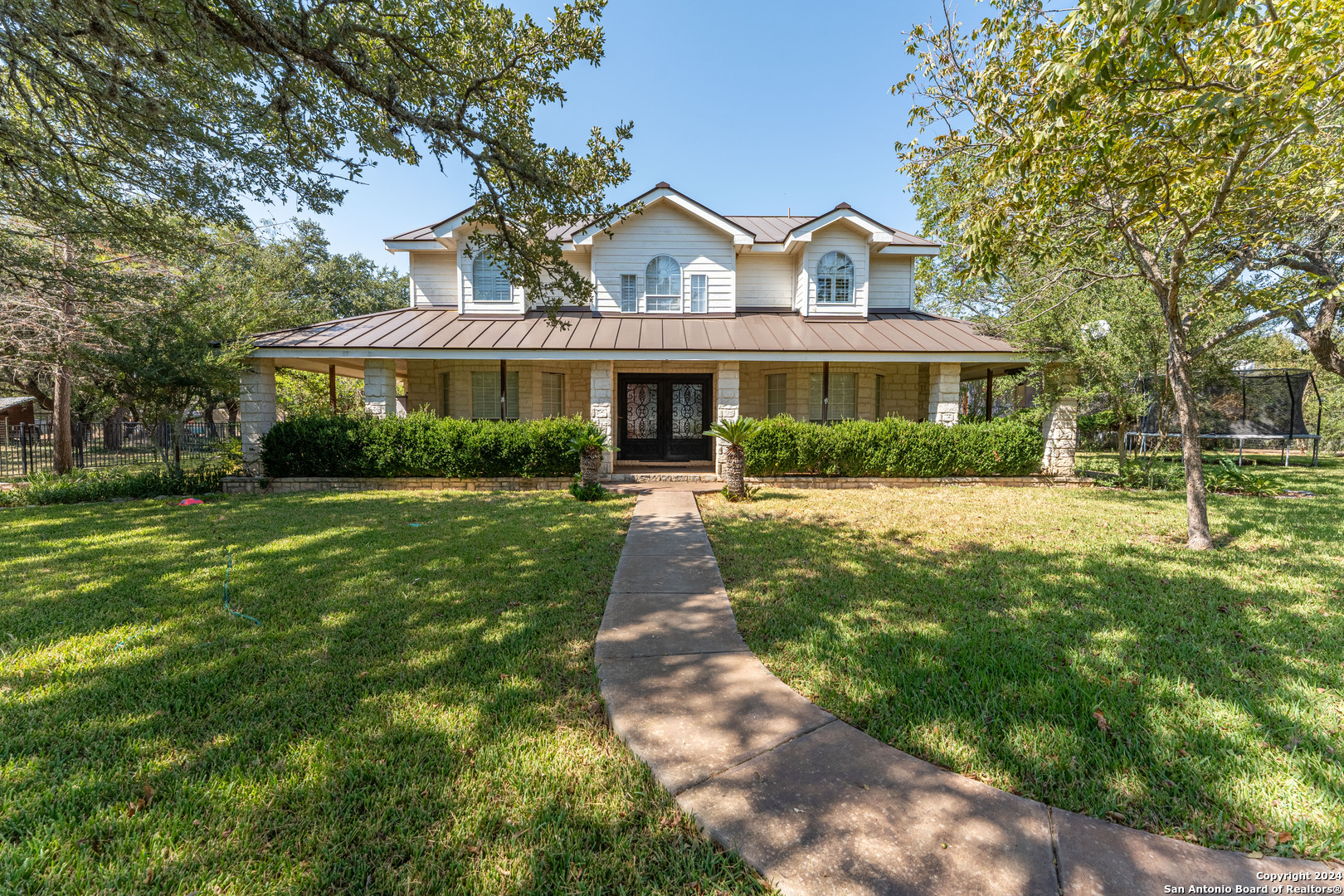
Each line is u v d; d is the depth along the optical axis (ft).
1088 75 13.46
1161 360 33.63
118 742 9.10
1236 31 13.08
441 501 32.30
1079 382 39.91
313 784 8.01
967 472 39.81
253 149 21.76
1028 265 30.99
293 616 14.49
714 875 6.45
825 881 6.18
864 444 38.70
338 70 16.57
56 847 6.88
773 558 20.13
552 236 47.60
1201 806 7.61
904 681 10.91
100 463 52.90
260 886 6.36
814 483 39.19
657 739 9.02
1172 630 13.52
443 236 45.14
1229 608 14.92
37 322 40.98
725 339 41.01
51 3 15.56
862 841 6.77
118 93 18.58
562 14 18.53
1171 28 11.44
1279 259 24.77
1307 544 21.71
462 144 19.26
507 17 18.31
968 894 5.98
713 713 9.84
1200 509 21.47
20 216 28.22
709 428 51.01
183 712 9.92
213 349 36.63
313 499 33.01
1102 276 23.31
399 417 42.09
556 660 12.00
